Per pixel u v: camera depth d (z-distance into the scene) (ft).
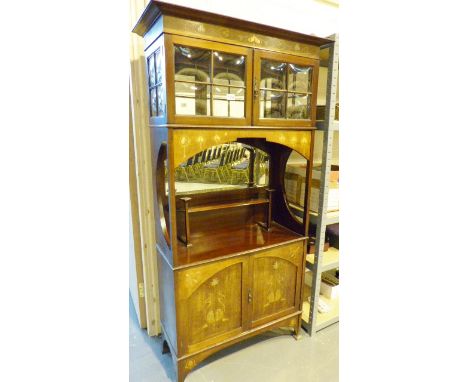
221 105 4.17
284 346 5.58
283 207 5.88
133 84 4.83
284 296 5.39
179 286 4.25
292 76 4.55
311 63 4.54
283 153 5.70
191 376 4.89
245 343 5.64
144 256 5.54
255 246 4.90
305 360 5.26
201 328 4.62
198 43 3.62
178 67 3.91
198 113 4.04
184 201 4.71
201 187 5.38
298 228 5.55
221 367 5.08
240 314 4.94
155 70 3.98
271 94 4.52
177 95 3.95
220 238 5.24
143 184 5.27
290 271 5.34
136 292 6.03
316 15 5.95
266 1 5.36
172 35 3.46
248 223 6.03
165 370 4.99
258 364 5.16
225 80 4.15
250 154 5.76
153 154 4.77
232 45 3.82
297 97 4.72
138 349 5.49
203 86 3.94
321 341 5.73
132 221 5.53
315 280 5.59
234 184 5.71
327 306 6.30
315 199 5.55
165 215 4.99
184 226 5.26
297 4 5.68
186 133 3.80
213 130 3.97
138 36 4.70
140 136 5.08
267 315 5.27
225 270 4.60
